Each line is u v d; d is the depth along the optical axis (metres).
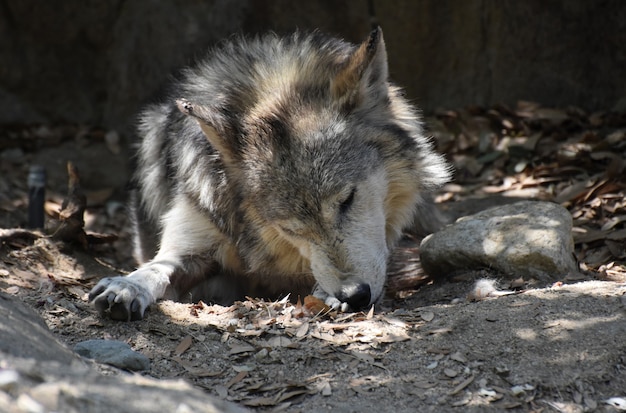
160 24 18.22
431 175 10.48
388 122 9.95
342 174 9.15
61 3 18.42
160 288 9.38
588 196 12.89
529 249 9.53
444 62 17.70
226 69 10.47
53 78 18.83
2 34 18.53
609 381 7.01
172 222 10.52
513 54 17.25
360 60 9.49
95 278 10.77
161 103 11.61
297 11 17.72
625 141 14.44
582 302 8.17
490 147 15.88
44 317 8.50
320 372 7.41
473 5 17.30
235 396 7.09
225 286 10.97
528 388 6.96
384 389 7.05
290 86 9.92
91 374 5.63
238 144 9.53
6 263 10.52
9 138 18.25
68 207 11.64
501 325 7.89
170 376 7.44
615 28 16.25
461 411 6.70
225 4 17.83
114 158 17.92
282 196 9.22
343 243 9.14
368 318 8.43
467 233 10.14
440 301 9.51
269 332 8.13
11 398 4.93
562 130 15.45
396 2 17.45
